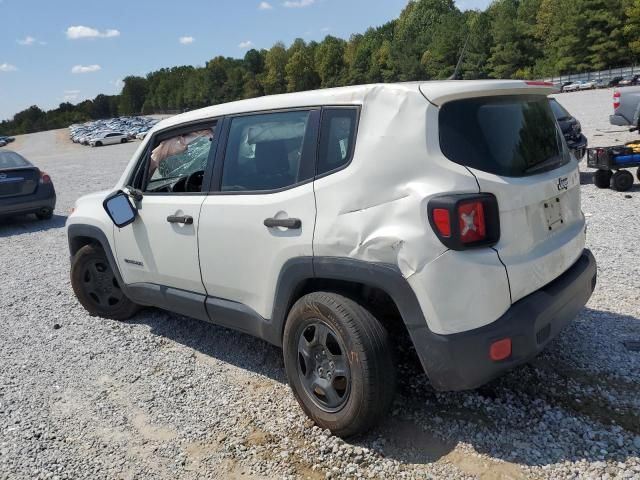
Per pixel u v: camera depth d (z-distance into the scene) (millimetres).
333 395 3225
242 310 3838
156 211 4359
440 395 3586
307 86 123625
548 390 3537
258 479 3018
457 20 85812
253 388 3961
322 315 3186
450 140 2912
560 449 3008
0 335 5410
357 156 3105
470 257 2805
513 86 3182
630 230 6953
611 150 9484
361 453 3123
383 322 3176
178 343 4836
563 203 3451
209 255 3943
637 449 2955
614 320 4406
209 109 4176
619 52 69375
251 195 3658
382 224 2955
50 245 9750
